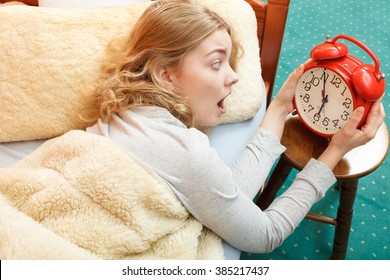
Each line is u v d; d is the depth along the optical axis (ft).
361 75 2.06
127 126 2.14
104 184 1.86
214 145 2.62
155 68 2.23
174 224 1.99
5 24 2.62
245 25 2.71
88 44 2.59
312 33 5.77
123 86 2.25
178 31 2.11
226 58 2.25
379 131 2.66
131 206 1.86
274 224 2.18
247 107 2.65
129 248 1.88
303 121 2.52
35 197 1.93
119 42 2.56
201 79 2.16
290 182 4.09
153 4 2.37
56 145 2.14
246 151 2.49
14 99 2.60
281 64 5.33
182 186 1.93
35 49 2.58
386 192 3.97
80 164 1.95
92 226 1.85
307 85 2.39
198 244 2.14
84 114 2.58
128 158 1.94
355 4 6.26
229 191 1.94
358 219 3.79
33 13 2.64
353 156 2.51
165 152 1.97
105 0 3.01
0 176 2.09
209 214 1.96
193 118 2.32
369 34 5.67
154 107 2.20
